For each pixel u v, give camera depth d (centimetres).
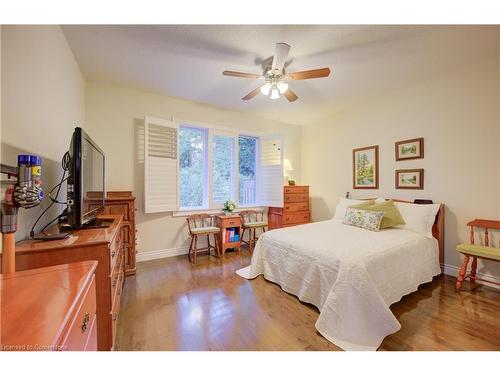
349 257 184
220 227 362
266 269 263
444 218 281
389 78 289
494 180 245
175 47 219
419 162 307
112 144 306
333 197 438
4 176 107
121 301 214
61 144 194
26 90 132
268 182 440
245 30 193
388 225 281
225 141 414
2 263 92
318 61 244
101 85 299
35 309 61
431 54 234
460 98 268
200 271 290
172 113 349
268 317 190
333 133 437
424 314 193
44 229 158
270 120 465
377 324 162
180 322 182
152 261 325
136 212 322
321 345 156
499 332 168
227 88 317
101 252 131
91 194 177
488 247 229
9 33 115
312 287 203
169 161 332
